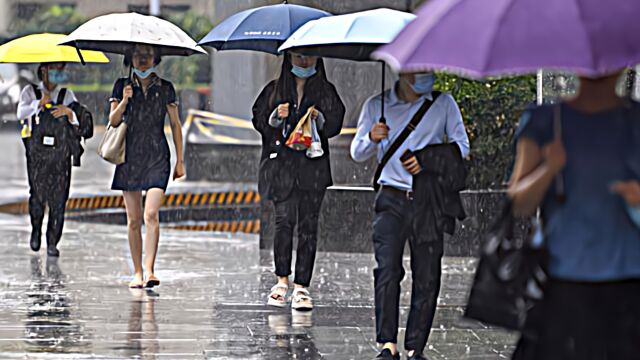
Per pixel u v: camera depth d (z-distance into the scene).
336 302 28.27
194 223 48.88
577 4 13.34
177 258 36.00
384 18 22.19
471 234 34.94
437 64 13.74
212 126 59.16
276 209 27.16
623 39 13.07
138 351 22.72
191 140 58.88
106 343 23.41
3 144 77.94
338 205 36.31
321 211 36.50
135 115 28.83
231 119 59.06
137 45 28.53
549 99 26.75
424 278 20.27
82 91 75.69
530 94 34.66
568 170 14.06
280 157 26.41
